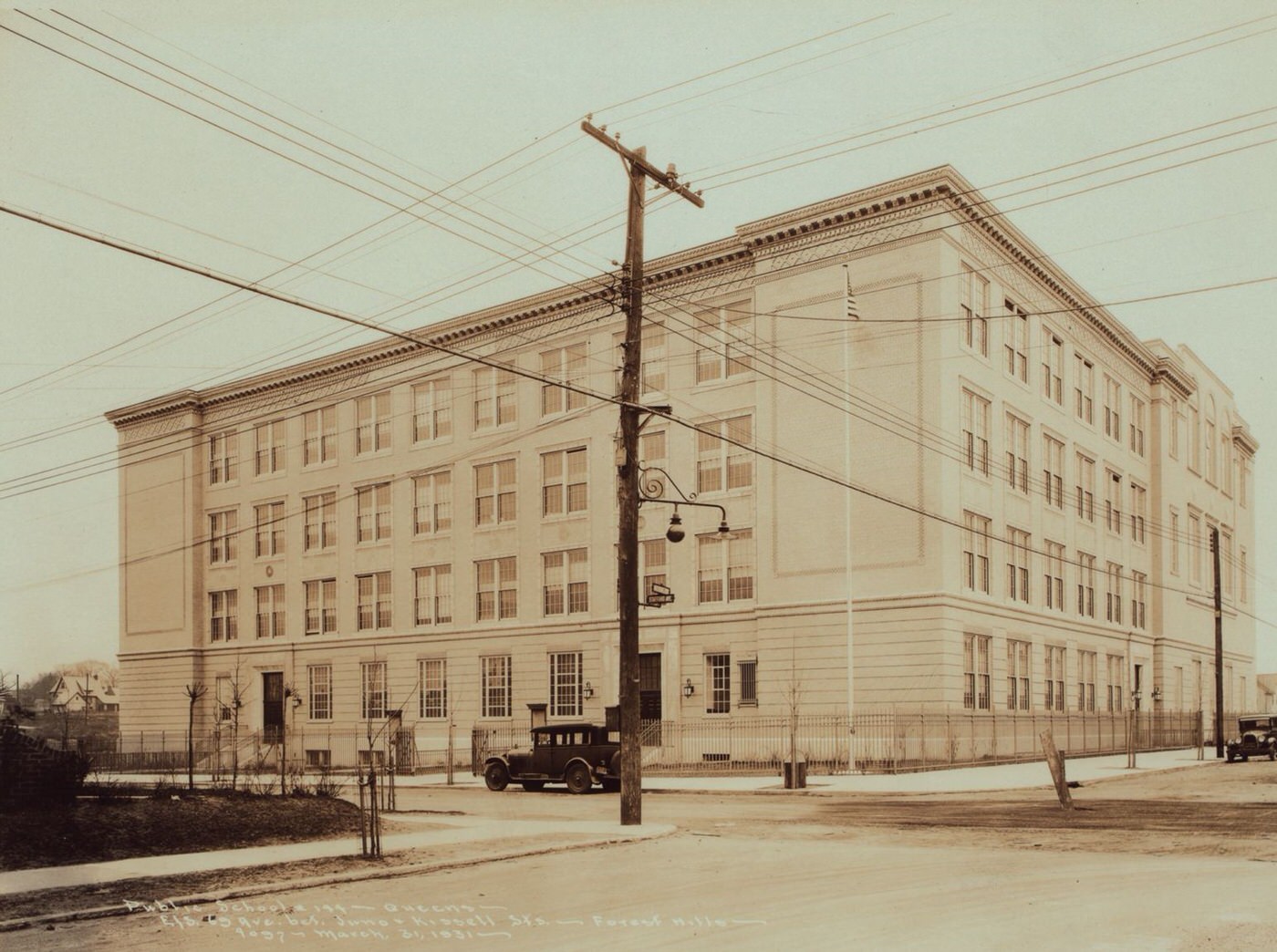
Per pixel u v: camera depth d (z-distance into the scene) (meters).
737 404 44.41
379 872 14.91
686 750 42.34
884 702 38.66
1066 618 48.59
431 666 54.25
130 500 68.25
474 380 54.16
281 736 52.81
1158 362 62.53
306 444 60.91
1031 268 46.94
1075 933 10.46
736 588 44.06
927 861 15.35
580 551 49.25
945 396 38.91
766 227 43.12
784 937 10.52
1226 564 74.81
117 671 69.50
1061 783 23.14
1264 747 41.25
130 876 14.31
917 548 38.66
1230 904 11.76
